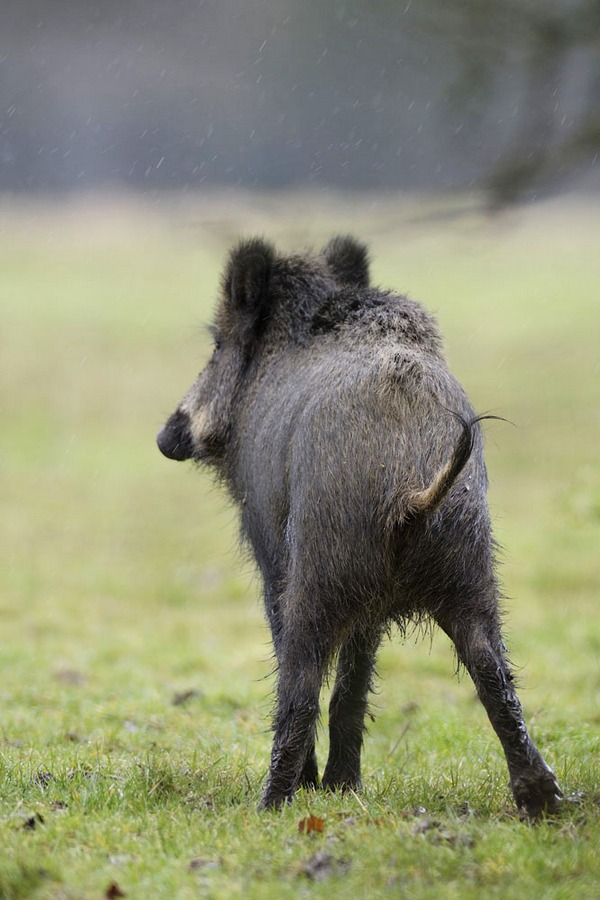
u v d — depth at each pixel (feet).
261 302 85.66
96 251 566.77
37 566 220.64
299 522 72.43
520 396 339.77
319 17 149.38
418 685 135.03
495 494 257.34
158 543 240.94
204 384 89.81
